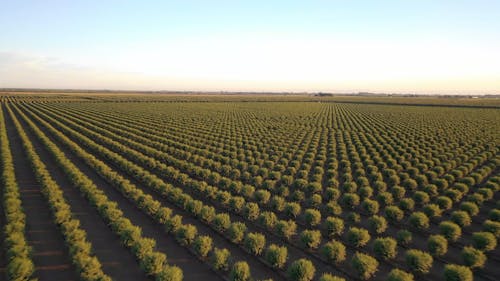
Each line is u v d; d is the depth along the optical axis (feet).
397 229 71.56
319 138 192.13
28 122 214.90
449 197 86.79
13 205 67.82
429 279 51.93
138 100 540.93
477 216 79.00
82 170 113.80
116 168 119.55
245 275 47.55
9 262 49.70
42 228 66.95
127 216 75.25
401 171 117.19
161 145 151.23
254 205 74.38
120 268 53.47
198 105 465.47
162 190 89.20
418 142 169.07
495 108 433.89
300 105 517.55
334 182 98.94
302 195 87.04
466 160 131.34
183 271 53.52
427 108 444.96
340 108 457.27
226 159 127.13
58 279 49.75
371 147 157.28
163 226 69.21
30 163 113.91
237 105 485.15
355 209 82.89
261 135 195.93
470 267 54.08
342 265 55.72
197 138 176.65
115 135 175.94
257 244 57.16
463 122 262.26
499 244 63.26
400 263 56.54
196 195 91.35
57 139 167.94
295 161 124.77
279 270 53.83
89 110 339.16
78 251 52.26
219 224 66.23
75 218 73.00
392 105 526.98
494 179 100.73
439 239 57.77
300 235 62.69
